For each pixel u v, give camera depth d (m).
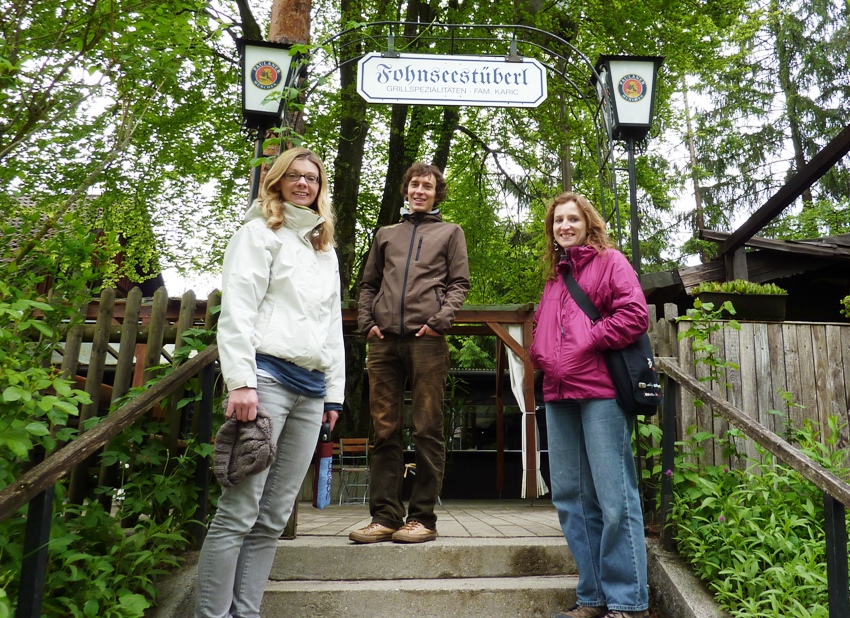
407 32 9.22
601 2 8.52
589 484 2.60
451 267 3.16
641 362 2.44
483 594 2.63
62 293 2.33
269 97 3.23
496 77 3.68
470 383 12.73
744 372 3.70
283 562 2.80
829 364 3.79
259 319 2.12
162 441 2.95
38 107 2.68
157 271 11.22
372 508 3.04
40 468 1.61
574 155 10.50
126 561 2.38
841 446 3.73
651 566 2.83
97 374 3.48
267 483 2.18
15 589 1.88
